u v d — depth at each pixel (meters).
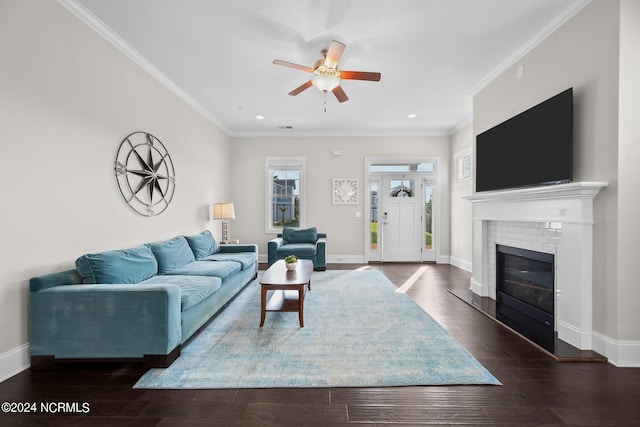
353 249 6.25
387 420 1.52
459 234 5.73
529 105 2.90
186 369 1.99
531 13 2.44
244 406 1.63
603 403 1.64
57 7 2.22
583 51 2.29
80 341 2.00
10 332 1.91
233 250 4.58
